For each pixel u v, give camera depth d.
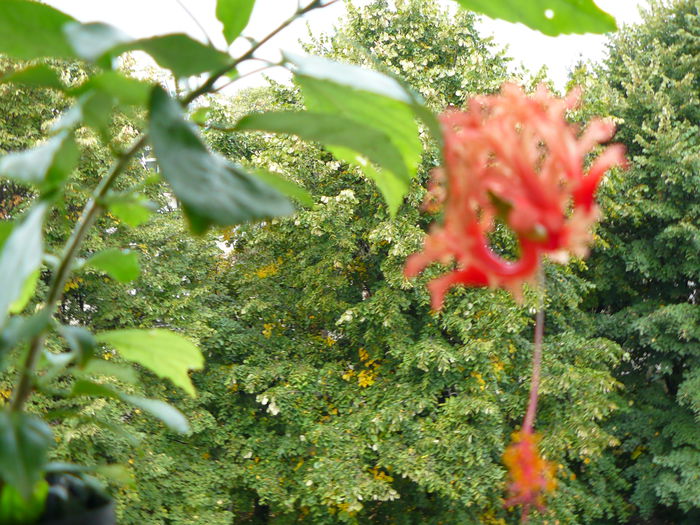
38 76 0.65
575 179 0.50
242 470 8.84
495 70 9.95
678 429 10.76
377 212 9.21
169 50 0.54
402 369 8.88
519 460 0.54
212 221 0.48
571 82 10.22
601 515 9.66
